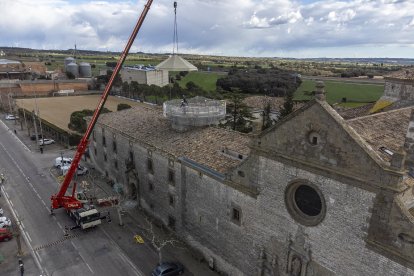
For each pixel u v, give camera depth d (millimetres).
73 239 39719
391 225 19219
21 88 139625
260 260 28734
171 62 59188
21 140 81250
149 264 35219
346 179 20844
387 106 41719
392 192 18781
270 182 26375
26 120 90188
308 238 24297
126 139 47531
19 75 174375
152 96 129875
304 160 23250
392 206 19000
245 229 29875
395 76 42031
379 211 19594
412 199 20875
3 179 56094
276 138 25000
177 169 37344
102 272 33938
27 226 42375
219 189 31969
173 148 38625
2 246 38094
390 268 19734
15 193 51750
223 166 32188
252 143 27031
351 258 21672
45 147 76188
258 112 83938
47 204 48344
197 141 38594
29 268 34406
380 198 19422
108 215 44438
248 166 28078
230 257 32312
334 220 22203
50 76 178625
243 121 72188
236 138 36844
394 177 18562
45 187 54125
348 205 21141
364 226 20516
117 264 35188
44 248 37844
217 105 44625
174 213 39719
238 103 71938
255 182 27703
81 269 34344
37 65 195500
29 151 72750
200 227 35719
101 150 57719
